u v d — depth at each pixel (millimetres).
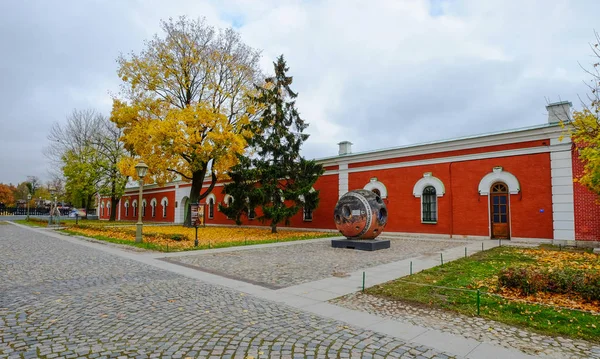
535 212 17641
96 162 43281
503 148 18891
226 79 30578
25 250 14906
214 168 27984
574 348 4703
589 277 6977
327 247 16484
